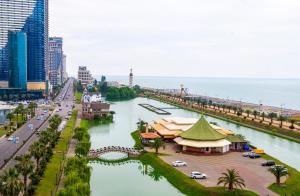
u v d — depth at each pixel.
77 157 128.25
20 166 103.12
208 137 184.00
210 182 132.62
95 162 171.75
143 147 192.88
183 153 179.75
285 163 172.88
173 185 137.00
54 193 112.31
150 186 137.50
